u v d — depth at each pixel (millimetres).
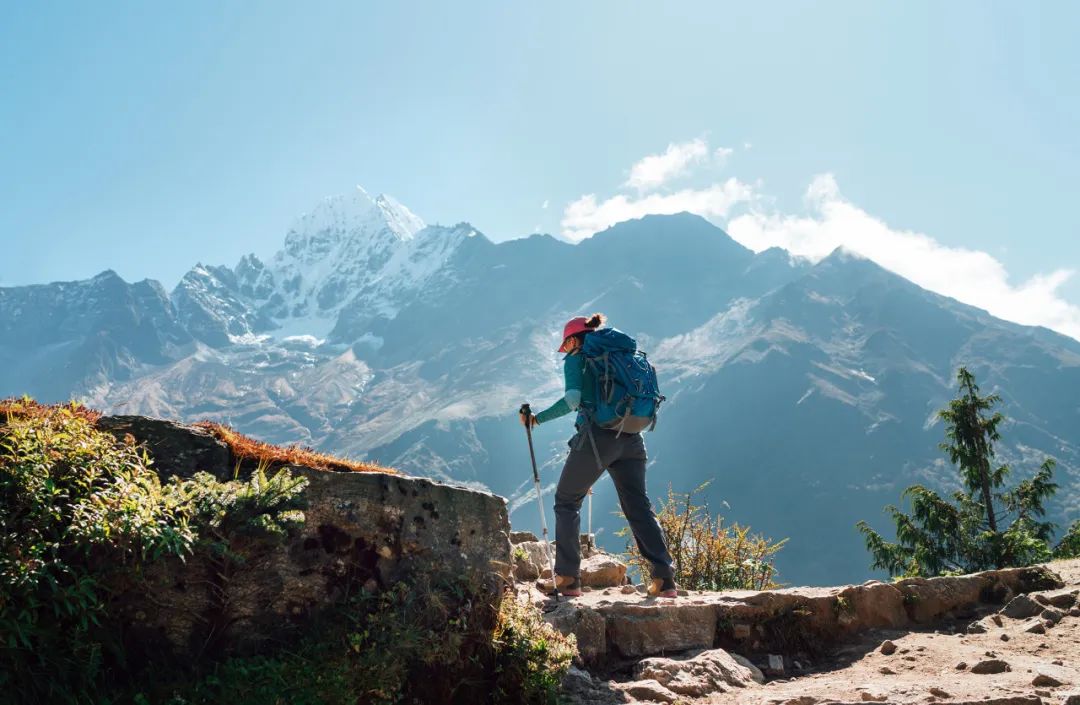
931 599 6812
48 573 3307
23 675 3211
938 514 24219
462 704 4453
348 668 3959
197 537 3760
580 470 6344
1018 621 6492
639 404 6293
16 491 3477
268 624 3984
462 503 4945
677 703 4867
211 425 4453
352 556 4355
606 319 6691
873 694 4691
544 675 4719
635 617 5777
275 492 4102
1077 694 4387
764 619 6152
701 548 10930
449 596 4617
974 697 4527
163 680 3619
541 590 6473
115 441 3959
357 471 4754
